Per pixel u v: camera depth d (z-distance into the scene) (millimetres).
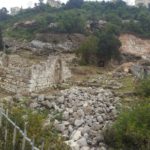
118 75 43344
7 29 108000
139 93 28688
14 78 27578
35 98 23453
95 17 106312
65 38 89312
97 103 22422
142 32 91938
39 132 15156
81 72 48812
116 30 86750
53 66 31312
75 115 19500
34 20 105562
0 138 13984
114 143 16359
